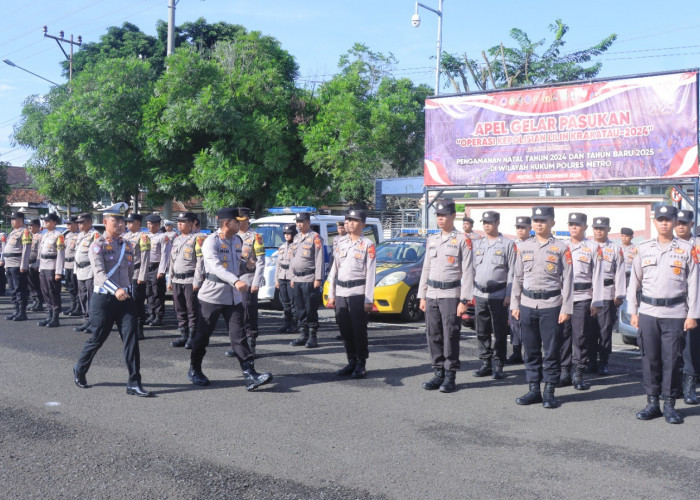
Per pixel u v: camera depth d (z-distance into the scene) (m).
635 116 12.98
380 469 4.42
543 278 6.18
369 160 27.14
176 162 19.98
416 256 12.32
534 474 4.35
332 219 14.66
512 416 5.78
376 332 10.56
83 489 4.04
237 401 6.14
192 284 8.78
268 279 13.52
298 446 4.88
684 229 6.30
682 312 5.71
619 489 4.10
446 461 4.58
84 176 25.92
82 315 12.52
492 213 7.48
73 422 5.43
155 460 4.55
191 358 6.80
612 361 8.44
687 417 5.83
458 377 7.41
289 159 20.27
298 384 6.89
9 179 48.72
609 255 7.54
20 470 4.35
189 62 19.31
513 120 14.40
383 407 6.00
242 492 4.02
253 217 20.56
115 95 19.88
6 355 8.25
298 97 21.55
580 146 13.62
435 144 15.45
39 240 13.17
